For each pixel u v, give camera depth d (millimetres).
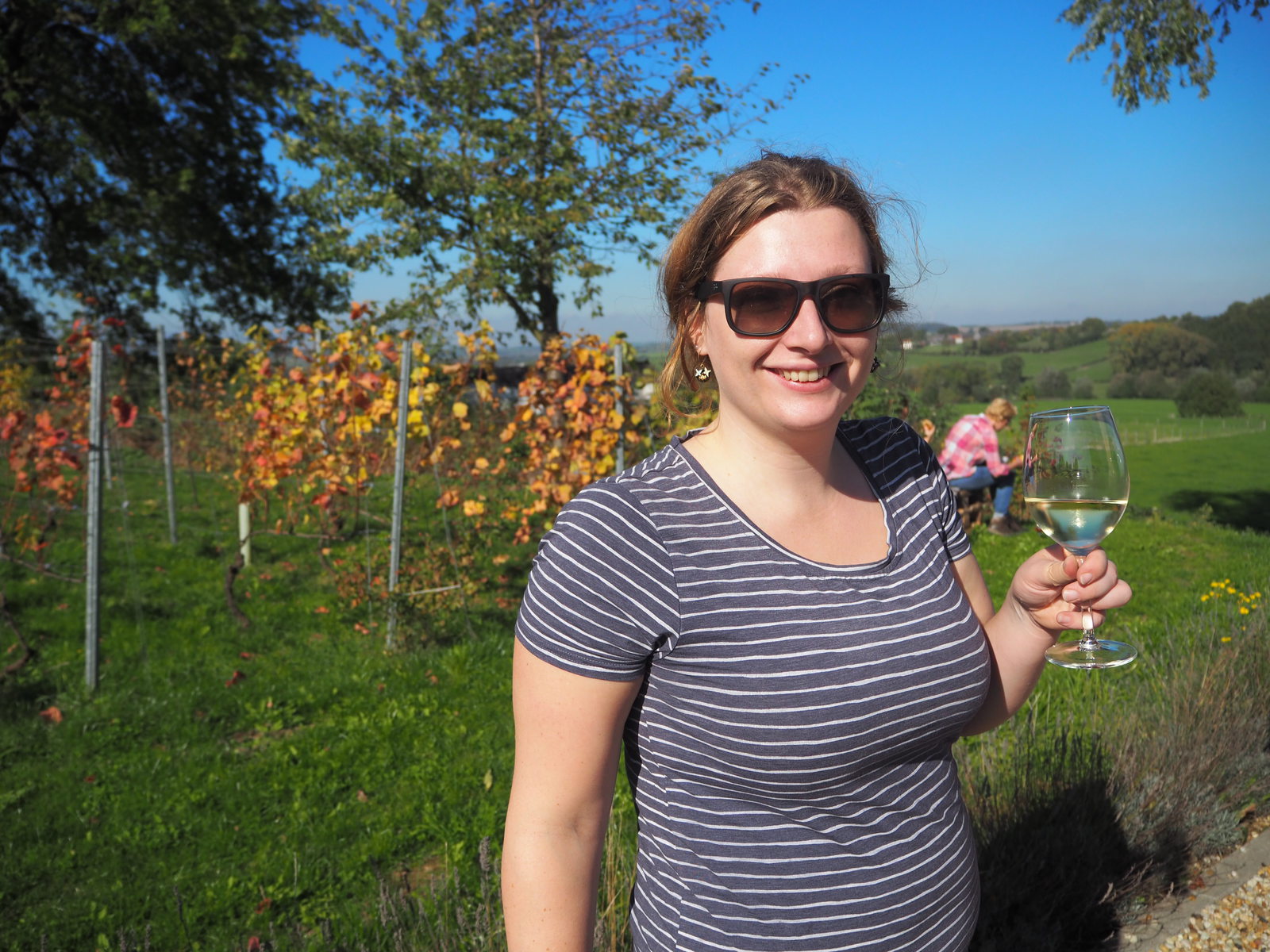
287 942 2846
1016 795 2799
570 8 11906
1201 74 9375
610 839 2260
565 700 1080
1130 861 2770
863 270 1132
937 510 1348
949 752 1279
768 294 1104
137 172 18781
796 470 1169
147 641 5836
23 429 6434
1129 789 2994
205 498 10406
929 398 11172
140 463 11430
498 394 6980
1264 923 2535
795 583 1104
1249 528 10906
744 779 1110
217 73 18422
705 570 1083
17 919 3100
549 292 13125
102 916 3064
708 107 11727
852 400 1171
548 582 1080
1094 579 1231
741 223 1128
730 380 1162
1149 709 3514
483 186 11734
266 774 4086
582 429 6023
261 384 7574
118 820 3688
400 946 2246
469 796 3842
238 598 6824
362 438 6520
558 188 11828
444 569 6164
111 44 17859
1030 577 1277
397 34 11727
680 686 1103
